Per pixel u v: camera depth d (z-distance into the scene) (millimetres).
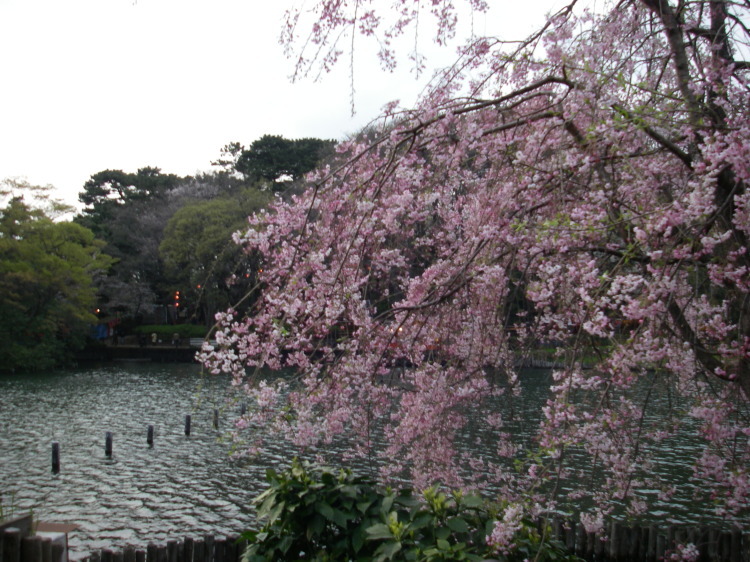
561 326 4676
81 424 19672
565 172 4410
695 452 11391
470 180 5418
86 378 32844
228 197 43375
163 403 24047
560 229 3973
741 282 3869
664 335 4230
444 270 5336
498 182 4949
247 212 36875
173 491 12375
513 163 4641
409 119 4855
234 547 5945
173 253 37594
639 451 5340
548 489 5309
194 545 6070
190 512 11086
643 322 3896
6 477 13445
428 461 5582
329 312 4613
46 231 36906
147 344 46312
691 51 5121
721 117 4523
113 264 47656
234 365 4930
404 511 3521
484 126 5141
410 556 3125
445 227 5785
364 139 5469
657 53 5426
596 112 4363
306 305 4918
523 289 5145
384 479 5730
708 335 4793
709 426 4918
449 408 5441
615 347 3896
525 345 5043
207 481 13102
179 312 51219
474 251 4629
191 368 38531
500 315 5281
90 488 12609
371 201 4602
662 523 8430
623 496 5129
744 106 4449
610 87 4691
